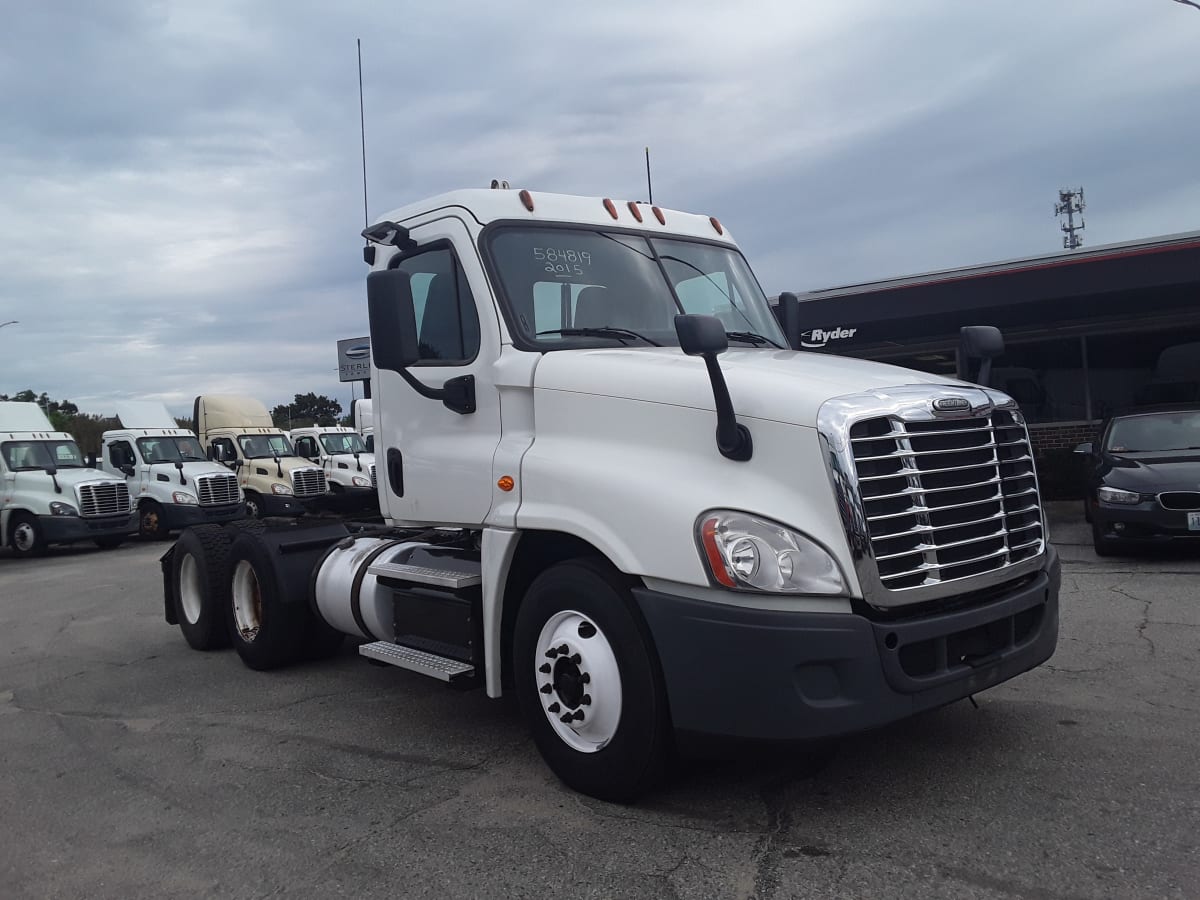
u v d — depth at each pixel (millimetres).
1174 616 7109
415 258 5215
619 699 3924
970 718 4891
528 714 4363
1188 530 9406
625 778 3930
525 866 3580
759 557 3506
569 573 4086
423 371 5074
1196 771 4062
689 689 3619
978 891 3166
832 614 3492
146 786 4762
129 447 22688
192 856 3900
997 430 4078
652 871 3459
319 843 3936
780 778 4234
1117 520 9742
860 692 3484
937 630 3646
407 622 5184
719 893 3271
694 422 3865
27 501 19672
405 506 5270
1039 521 4266
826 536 3521
